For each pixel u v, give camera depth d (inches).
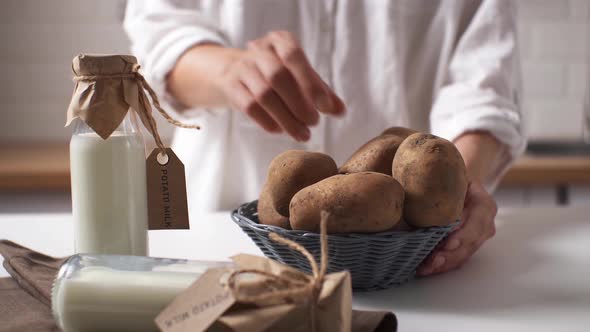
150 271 32.8
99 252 37.4
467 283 40.3
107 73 36.2
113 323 32.3
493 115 54.7
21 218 53.8
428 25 66.6
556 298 38.3
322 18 66.0
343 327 31.1
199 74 56.1
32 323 34.7
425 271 40.4
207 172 68.8
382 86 66.1
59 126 112.5
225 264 33.1
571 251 45.5
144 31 62.2
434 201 37.1
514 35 63.8
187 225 39.5
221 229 50.3
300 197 37.1
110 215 37.3
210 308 30.5
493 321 35.9
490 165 54.5
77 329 32.6
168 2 66.2
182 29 61.0
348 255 37.0
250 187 68.5
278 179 39.1
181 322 30.6
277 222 39.0
